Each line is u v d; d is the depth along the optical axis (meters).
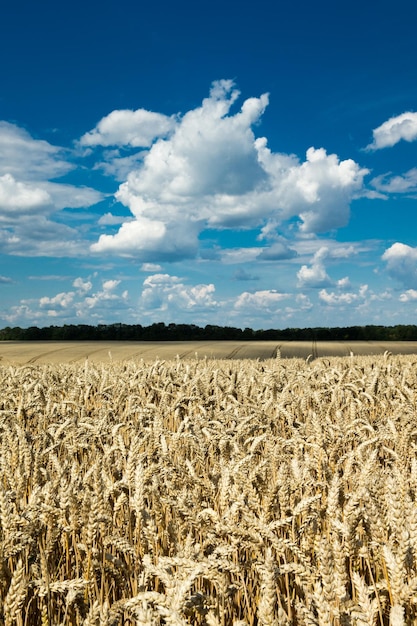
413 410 8.13
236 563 3.47
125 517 4.49
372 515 3.35
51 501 3.75
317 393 9.43
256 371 14.52
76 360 41.62
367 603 2.59
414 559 2.84
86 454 6.80
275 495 3.90
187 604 2.63
